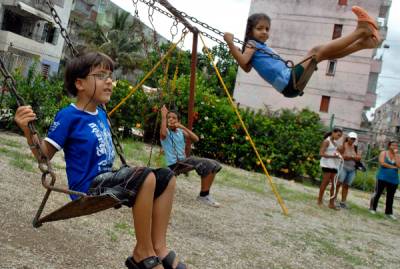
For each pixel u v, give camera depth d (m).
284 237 5.96
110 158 2.58
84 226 4.64
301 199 9.91
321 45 3.51
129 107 14.38
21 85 10.84
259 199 8.80
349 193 13.74
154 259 2.33
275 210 7.90
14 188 5.42
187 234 5.16
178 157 6.86
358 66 28.14
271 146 14.61
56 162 8.00
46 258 3.58
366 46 3.40
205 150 14.80
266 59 3.75
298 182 14.42
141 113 14.42
